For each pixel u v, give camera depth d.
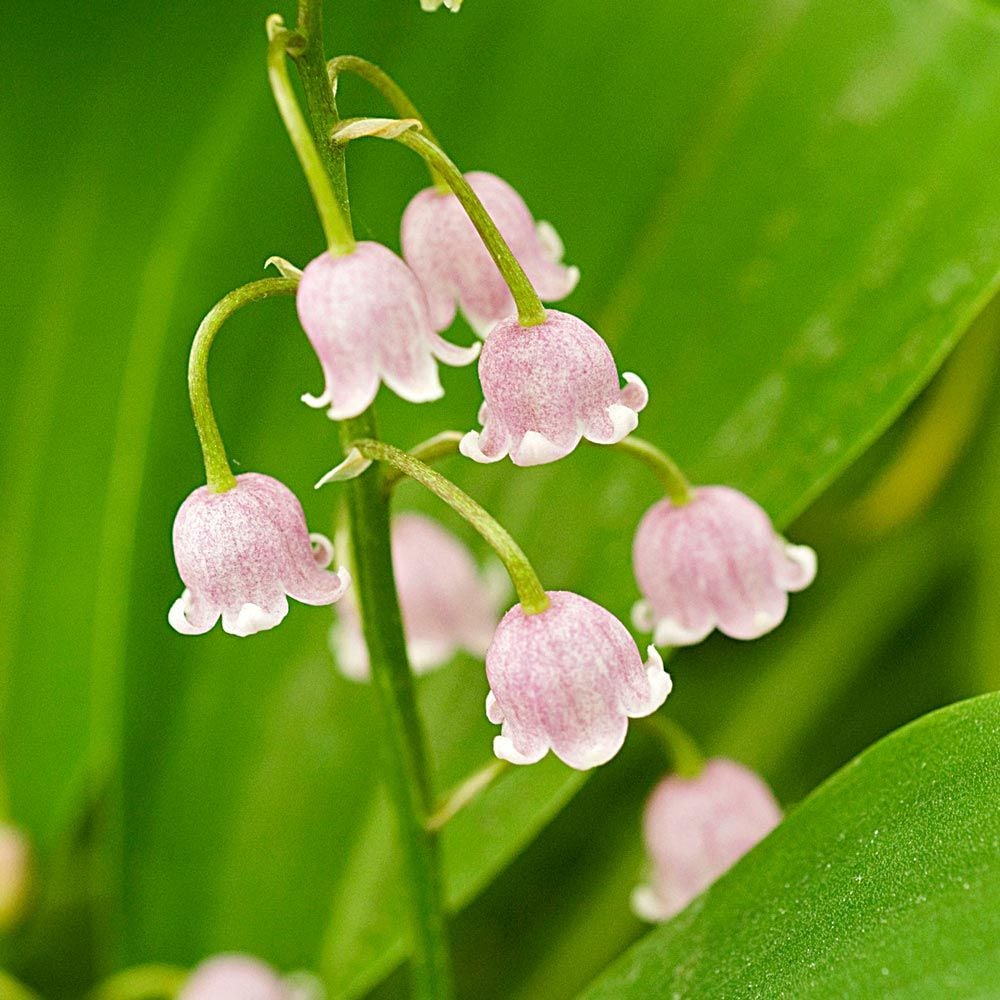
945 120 0.26
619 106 0.27
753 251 0.26
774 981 0.22
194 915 0.27
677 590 0.24
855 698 0.29
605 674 0.22
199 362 0.23
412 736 0.24
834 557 0.30
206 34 0.28
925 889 0.22
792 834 0.23
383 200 0.27
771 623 0.24
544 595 0.23
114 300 0.29
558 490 0.27
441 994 0.25
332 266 0.22
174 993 0.27
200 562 0.23
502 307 0.24
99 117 0.29
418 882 0.24
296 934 0.27
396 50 0.27
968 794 0.22
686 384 0.26
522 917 0.29
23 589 0.29
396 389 0.22
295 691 0.27
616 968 0.24
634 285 0.27
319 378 0.27
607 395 0.22
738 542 0.24
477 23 0.27
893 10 0.26
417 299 0.22
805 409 0.26
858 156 0.26
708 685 0.29
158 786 0.27
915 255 0.26
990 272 0.25
